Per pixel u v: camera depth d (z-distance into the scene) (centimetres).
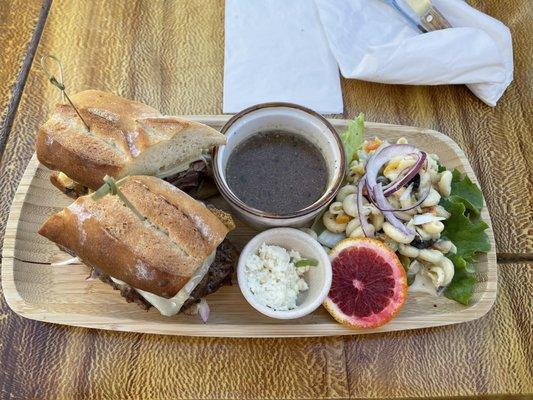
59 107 36
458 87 46
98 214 32
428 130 43
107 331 35
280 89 45
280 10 49
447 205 38
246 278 34
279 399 33
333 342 35
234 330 34
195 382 33
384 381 34
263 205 36
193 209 33
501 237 39
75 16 47
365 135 43
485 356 35
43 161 36
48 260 37
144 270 31
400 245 37
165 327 34
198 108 44
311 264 35
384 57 44
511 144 43
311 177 37
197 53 46
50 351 34
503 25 47
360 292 35
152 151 34
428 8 47
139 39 47
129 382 33
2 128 42
